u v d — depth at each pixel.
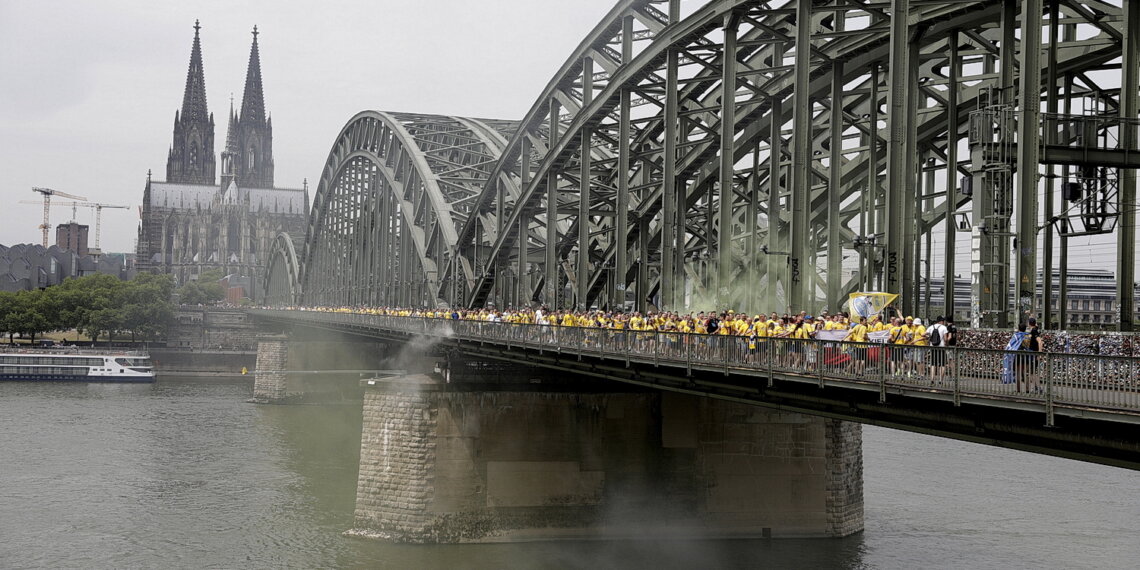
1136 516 62.69
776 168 53.53
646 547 54.97
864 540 56.53
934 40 47.38
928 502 66.31
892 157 39.56
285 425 109.81
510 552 54.12
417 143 113.75
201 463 83.00
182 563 53.28
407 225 109.75
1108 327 47.06
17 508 65.81
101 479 75.50
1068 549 54.75
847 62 50.59
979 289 35.47
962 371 24.36
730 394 35.22
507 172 87.06
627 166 61.56
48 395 137.12
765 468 57.09
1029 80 34.66
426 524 55.78
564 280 82.06
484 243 95.12
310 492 71.19
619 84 61.06
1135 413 20.16
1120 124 38.97
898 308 41.56
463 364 61.06
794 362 30.73
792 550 54.38
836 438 57.34
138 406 125.88
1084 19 47.16
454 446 56.06
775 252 49.50
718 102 62.97
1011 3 37.69
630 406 56.84
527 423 56.41
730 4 49.06
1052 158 38.34
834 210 48.12
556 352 48.41
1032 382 22.56
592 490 56.47
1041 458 83.31
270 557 54.06
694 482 56.91
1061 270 46.62
